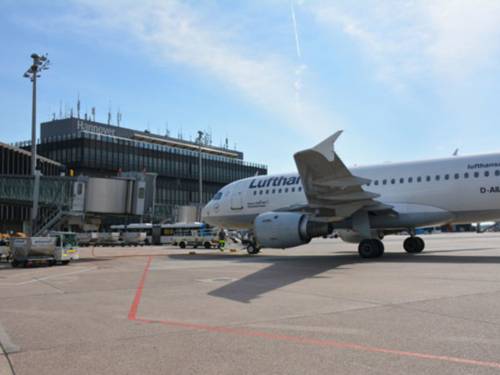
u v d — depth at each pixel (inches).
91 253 1216.8
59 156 2908.5
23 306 332.5
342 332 234.2
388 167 804.0
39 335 238.7
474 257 744.3
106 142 2920.8
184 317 280.7
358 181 624.1
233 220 992.2
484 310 283.1
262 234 765.9
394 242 1756.9
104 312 301.9
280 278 480.4
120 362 189.0
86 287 437.4
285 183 909.8
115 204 1002.7
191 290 401.4
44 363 189.0
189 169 3356.3
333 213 708.7
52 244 735.1
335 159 620.1
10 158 1929.1
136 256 1007.6
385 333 229.9
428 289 374.0
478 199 708.7
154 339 226.7
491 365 176.9
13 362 190.9
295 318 271.1
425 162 772.6
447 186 732.7
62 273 597.6
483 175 708.0
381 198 789.9
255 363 185.2
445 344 207.5
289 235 740.0
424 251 953.5
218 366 182.1
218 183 3543.3
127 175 1089.4
